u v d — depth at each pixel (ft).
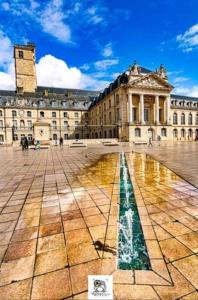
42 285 7.13
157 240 9.78
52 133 202.49
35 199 16.67
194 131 213.87
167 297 6.49
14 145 125.70
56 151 74.33
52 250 9.23
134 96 156.35
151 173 26.30
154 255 8.62
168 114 161.48
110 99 170.30
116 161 39.96
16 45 206.28
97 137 200.75
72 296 6.64
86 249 9.22
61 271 7.82
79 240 9.99
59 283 7.20
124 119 149.79
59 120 205.87
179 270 7.70
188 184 20.22
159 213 13.03
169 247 9.21
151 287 6.91
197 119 215.51
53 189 19.62
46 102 201.46
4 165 38.04
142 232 10.59
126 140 147.54
